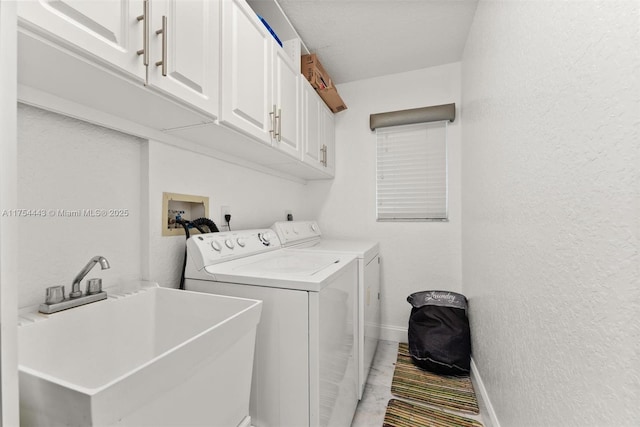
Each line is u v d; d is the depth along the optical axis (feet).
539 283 2.84
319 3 5.29
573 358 2.26
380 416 4.91
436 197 7.77
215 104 3.30
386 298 8.11
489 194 4.66
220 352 2.28
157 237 3.76
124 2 2.28
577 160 2.21
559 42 2.46
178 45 2.78
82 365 2.62
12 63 1.18
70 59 2.03
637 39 1.62
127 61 2.29
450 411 5.01
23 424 1.56
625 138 1.72
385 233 8.18
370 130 8.36
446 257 7.62
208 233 4.23
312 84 6.52
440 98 7.67
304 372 3.24
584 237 2.12
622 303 1.74
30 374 1.52
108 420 1.41
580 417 2.16
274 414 3.36
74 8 1.93
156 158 3.74
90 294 2.85
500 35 4.07
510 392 3.67
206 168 4.66
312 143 6.46
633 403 1.65
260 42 4.24
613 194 1.82
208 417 2.17
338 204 8.64
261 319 3.44
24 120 2.53
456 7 5.45
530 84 3.04
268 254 5.07
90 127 3.07
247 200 5.85
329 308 3.55
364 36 6.35
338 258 4.89
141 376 1.58
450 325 6.20
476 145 5.60
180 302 3.30
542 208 2.78
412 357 6.53
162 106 2.93
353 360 4.83
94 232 3.12
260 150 4.84
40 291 2.64
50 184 2.72
